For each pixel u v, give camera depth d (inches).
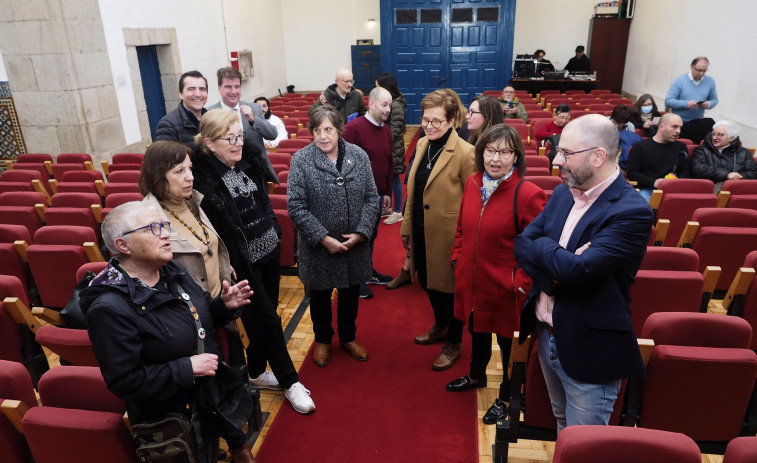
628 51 491.5
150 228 59.6
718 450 77.4
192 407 64.2
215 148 86.7
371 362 119.0
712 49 313.0
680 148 180.1
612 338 62.3
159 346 60.7
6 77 273.4
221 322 72.5
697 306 97.2
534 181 154.3
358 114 210.5
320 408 103.3
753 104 261.4
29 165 224.8
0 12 260.7
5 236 129.1
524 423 82.0
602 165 60.4
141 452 61.7
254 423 95.7
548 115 313.6
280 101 429.1
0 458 66.4
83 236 124.3
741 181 158.9
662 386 72.6
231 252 90.0
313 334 132.2
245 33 468.1
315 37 562.6
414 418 100.0
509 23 444.8
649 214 58.0
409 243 119.0
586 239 61.6
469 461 89.3
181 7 362.6
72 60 269.4
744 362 69.2
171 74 354.9
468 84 465.4
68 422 61.7
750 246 119.0
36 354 97.5
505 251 90.7
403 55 463.5
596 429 52.9
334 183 104.6
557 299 64.8
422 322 136.0
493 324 94.3
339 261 108.0
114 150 303.0
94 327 57.1
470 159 104.5
